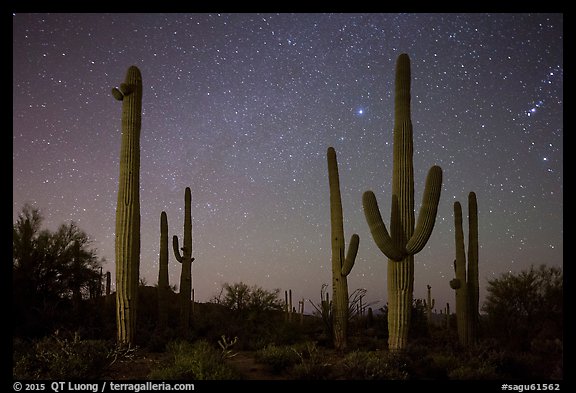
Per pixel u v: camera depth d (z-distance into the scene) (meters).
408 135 11.43
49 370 8.40
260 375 9.28
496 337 15.95
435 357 10.46
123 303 11.58
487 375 8.95
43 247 16.42
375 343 14.64
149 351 12.45
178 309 22.73
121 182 12.07
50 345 9.53
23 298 14.23
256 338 15.79
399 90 11.59
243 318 22.38
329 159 15.22
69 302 16.42
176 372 8.43
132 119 12.38
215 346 14.42
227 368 8.81
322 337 14.82
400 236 11.10
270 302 24.25
